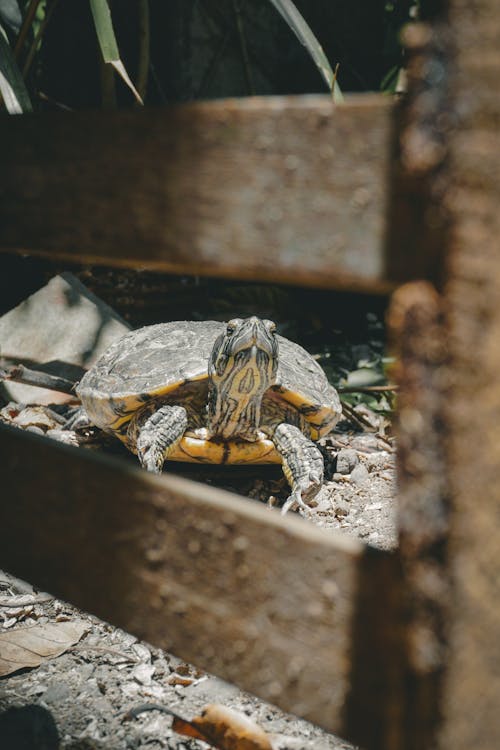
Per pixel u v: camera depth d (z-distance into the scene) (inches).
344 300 68.4
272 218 10.2
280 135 10.0
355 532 30.1
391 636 10.2
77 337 49.4
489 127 8.2
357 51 70.3
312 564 11.0
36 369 47.8
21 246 13.4
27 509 14.9
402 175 9.1
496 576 8.9
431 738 9.4
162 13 65.6
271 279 10.5
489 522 8.7
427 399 9.0
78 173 12.3
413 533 9.2
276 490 35.7
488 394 8.5
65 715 18.8
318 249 9.9
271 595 11.5
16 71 36.3
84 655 21.8
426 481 9.1
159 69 67.2
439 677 9.2
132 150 11.5
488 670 9.1
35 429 41.6
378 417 46.3
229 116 10.4
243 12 67.5
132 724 18.4
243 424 33.8
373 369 54.5
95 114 11.9
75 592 14.3
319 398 36.0
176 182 11.0
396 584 10.0
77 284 52.4
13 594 25.6
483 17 8.2
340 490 34.9
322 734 18.0
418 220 9.0
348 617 10.7
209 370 33.0
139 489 12.9
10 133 13.3
